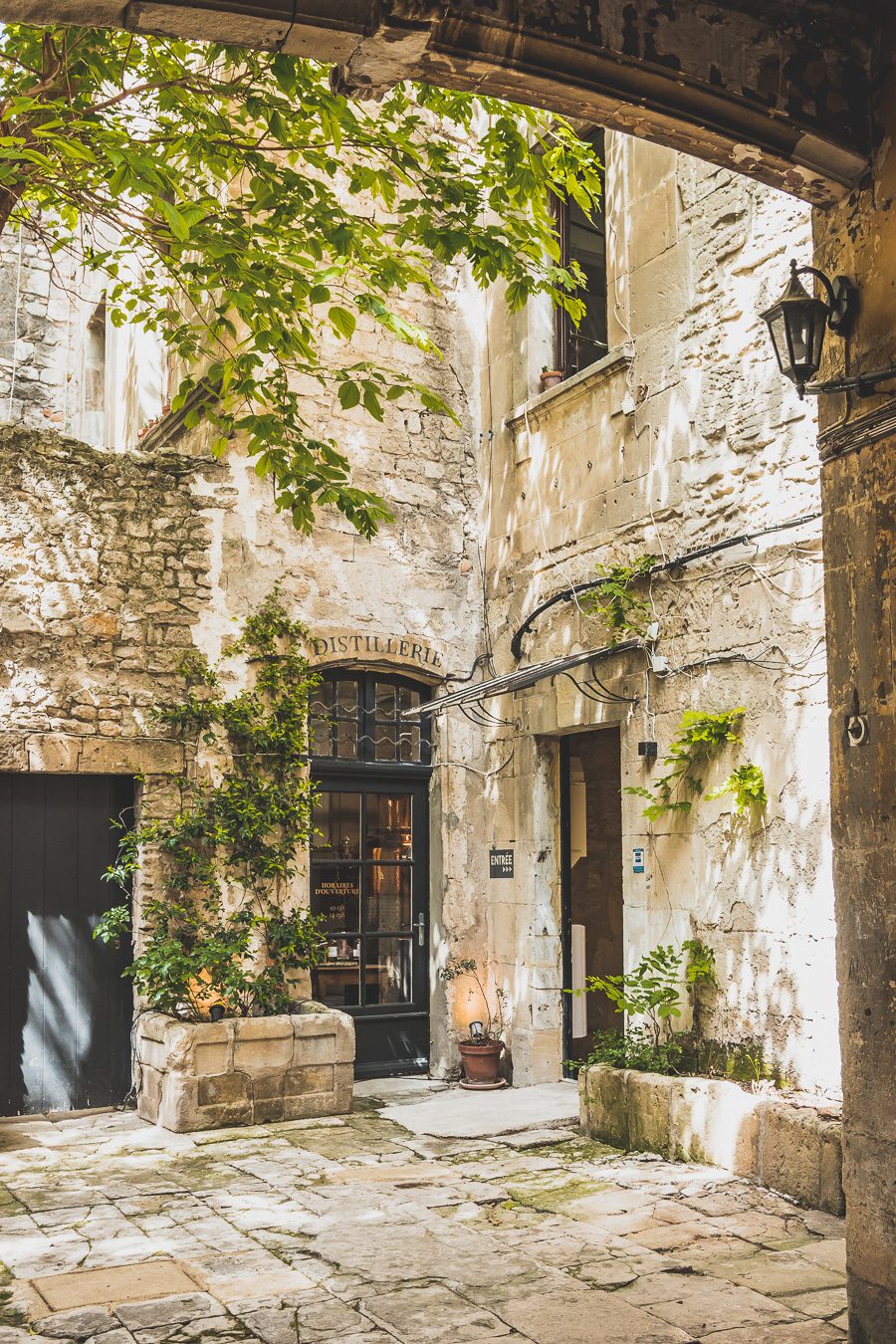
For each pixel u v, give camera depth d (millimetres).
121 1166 6223
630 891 7246
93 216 5891
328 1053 7438
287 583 8445
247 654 8219
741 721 6410
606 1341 3875
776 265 6383
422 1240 4934
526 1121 7027
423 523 9156
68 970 7625
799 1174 5312
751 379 6520
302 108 5320
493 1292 4336
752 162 3973
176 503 8078
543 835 8516
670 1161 6090
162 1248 4879
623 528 7594
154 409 10055
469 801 9102
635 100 3734
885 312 3777
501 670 9016
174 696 7949
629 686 7383
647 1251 4750
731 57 3773
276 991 7766
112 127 5586
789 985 5980
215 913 7848
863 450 3848
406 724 9117
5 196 5012
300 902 8180
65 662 7617
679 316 7113
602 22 3604
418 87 5719
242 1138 6828
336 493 5773
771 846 6152
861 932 3797
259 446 5746
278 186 5211
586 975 9461
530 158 5691
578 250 8664
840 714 3934
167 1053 7098
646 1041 6938
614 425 7738
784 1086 5973
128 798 7938
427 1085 8523
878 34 3918
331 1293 4355
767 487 6371
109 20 3275
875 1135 3697
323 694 8781
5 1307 4262
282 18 3299
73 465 7754
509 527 9016
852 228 3988
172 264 5629
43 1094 7473
